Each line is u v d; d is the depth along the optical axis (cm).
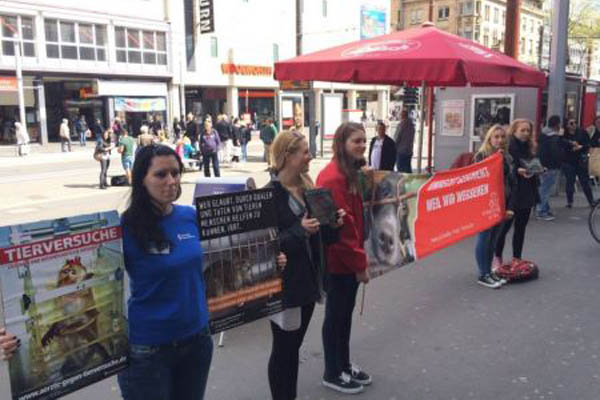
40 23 2792
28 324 198
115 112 3183
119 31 3159
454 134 1195
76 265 211
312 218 292
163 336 227
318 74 644
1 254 190
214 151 1501
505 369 396
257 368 403
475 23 7181
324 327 366
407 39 642
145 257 224
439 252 720
